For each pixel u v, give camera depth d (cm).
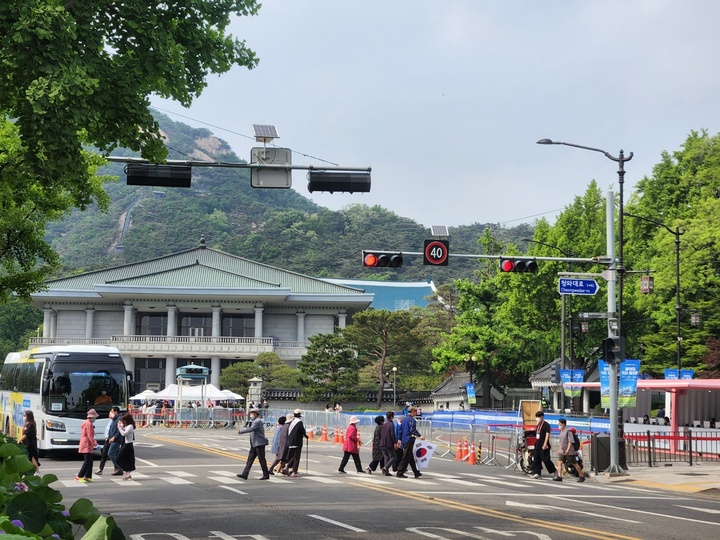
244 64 1947
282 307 12612
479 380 8606
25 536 370
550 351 7306
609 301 3241
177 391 7675
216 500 2103
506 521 1733
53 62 1521
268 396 9962
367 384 10100
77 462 3428
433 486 2527
